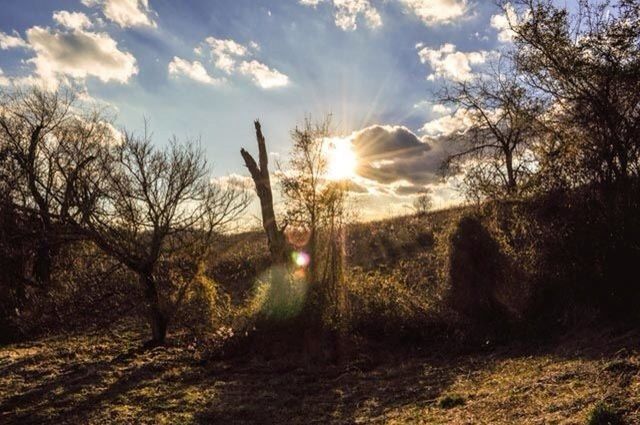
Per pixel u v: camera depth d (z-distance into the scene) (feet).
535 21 50.26
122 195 58.29
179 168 59.77
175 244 61.52
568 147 48.42
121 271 61.62
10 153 76.69
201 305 62.44
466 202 57.93
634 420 21.02
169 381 45.11
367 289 57.36
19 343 65.21
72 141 77.25
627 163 43.62
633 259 40.81
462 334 48.80
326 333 53.26
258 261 74.43
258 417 34.99
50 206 68.64
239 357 52.49
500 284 48.83
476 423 25.77
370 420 31.17
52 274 67.26
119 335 66.95
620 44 44.19
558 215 46.44
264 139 63.87
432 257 77.15
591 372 28.89
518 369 35.55
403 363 45.73
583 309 42.78
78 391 42.75
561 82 49.42
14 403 40.45
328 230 57.82
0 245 65.31
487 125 83.82
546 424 23.06
